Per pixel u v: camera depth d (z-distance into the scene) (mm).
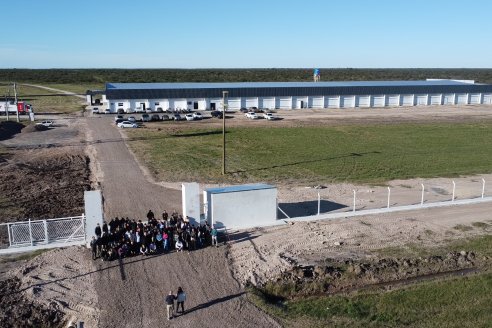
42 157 53031
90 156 54000
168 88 96375
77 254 27031
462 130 75750
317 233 30766
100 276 24500
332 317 21484
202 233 28359
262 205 32094
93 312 21297
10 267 25531
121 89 93500
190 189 29984
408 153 57531
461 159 54562
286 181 44031
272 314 21484
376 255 27656
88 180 43625
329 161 52656
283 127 77438
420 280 25234
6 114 86688
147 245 27203
